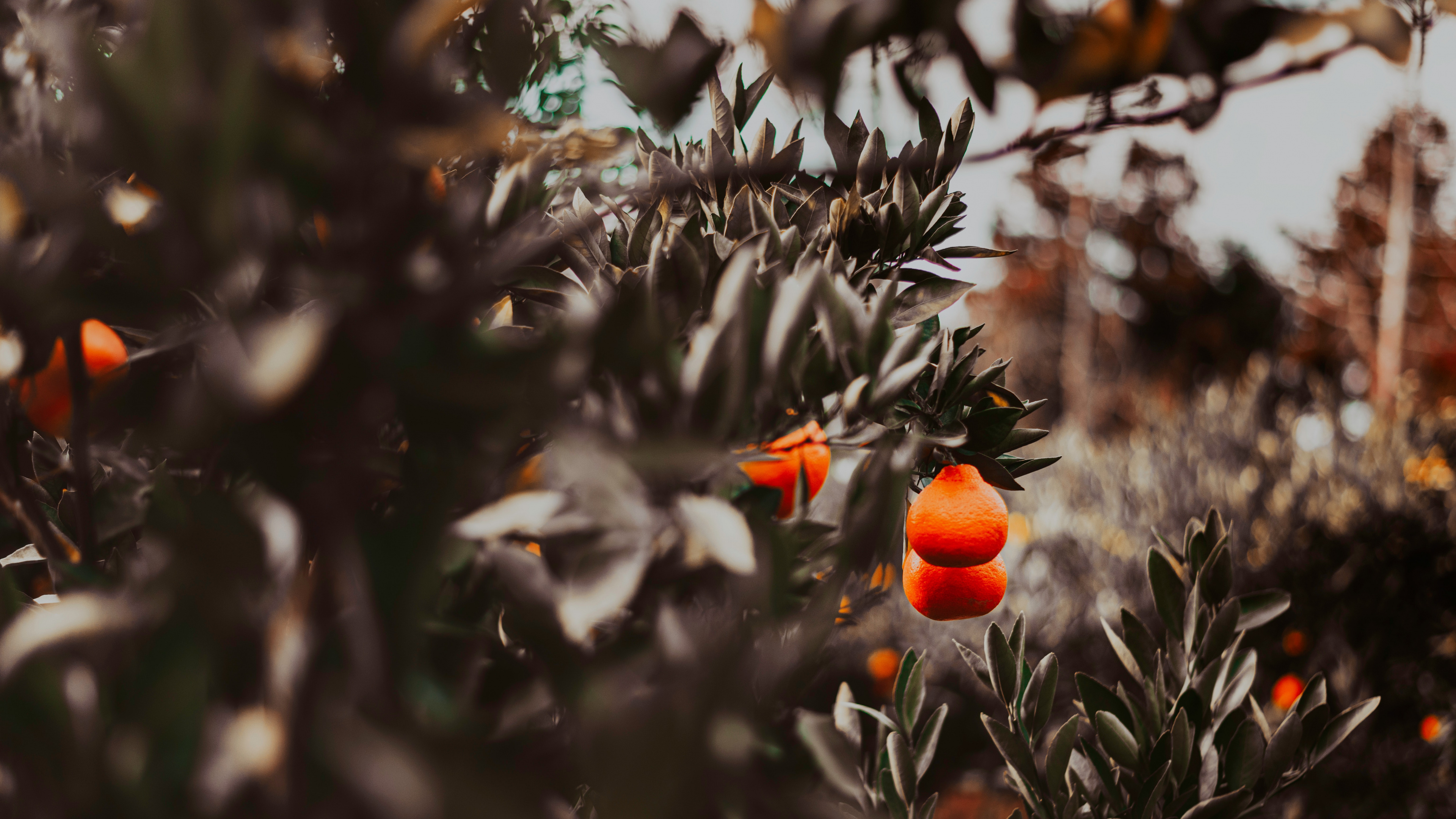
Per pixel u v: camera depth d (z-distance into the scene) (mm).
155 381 859
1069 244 12141
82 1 855
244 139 591
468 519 745
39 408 871
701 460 733
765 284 914
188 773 597
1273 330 12930
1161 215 12562
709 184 1104
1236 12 583
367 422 708
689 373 812
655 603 794
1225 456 3830
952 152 1059
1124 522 3883
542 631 763
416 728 620
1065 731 1187
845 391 910
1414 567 3107
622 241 1110
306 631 638
